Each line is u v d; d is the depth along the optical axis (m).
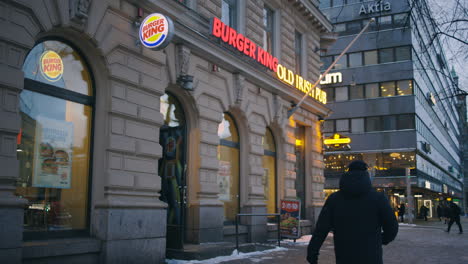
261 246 12.09
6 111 6.76
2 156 6.64
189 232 11.23
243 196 13.78
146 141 9.44
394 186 39.25
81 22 8.01
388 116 40.56
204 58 11.78
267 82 14.55
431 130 48.53
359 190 3.89
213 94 12.12
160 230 9.34
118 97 8.81
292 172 16.52
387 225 3.86
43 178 7.72
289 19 17.28
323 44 21.28
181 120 11.80
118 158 8.69
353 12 42.75
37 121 7.73
